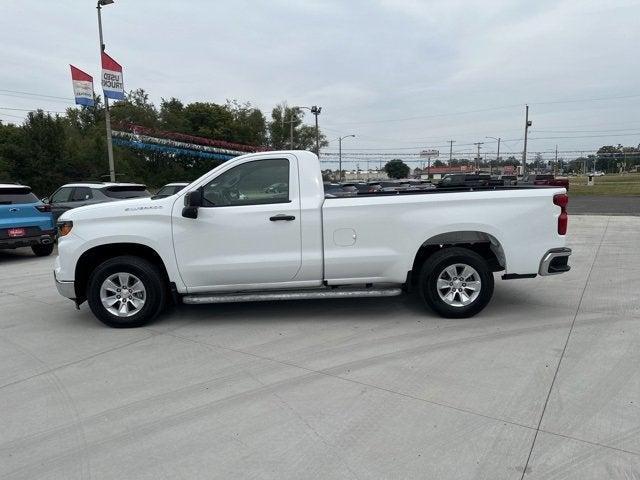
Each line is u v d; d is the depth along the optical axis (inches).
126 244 222.1
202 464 117.6
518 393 148.1
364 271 219.0
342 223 215.2
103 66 787.4
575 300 250.5
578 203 1084.5
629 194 1437.0
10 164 1197.1
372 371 167.5
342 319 227.1
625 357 173.2
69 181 1252.5
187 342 202.1
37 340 209.6
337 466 115.1
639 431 125.9
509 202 215.9
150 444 126.7
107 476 114.0
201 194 207.3
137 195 524.4
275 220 214.4
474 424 131.3
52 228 442.6
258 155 219.0
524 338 195.0
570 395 145.9
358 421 135.0
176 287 219.6
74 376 170.6
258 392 154.3
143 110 1993.1
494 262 235.9
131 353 191.2
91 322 234.8
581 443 121.2
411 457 117.7
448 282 221.3
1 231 402.6
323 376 164.9
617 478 108.0
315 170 219.5
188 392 155.7
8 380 168.6
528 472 110.7
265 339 203.0
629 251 401.7
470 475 110.3
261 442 126.3
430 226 214.8
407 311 237.1
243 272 217.3
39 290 308.7
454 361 173.6
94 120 2172.7
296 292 219.5
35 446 127.4
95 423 138.1
